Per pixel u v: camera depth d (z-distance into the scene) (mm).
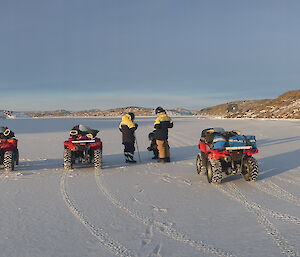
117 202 5715
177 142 16953
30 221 4734
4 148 8844
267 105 76562
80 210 5254
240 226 4445
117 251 3713
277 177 7645
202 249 3732
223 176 7879
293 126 30172
